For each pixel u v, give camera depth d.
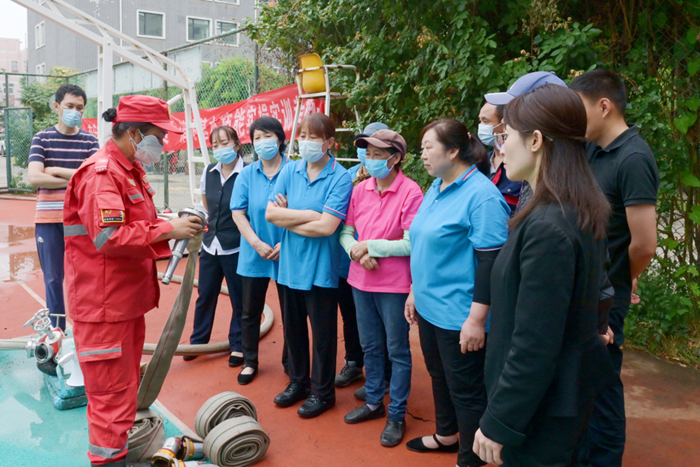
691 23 3.63
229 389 3.31
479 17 4.01
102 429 2.15
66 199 2.12
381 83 5.21
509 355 1.38
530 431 1.44
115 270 2.14
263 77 6.67
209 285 3.75
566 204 1.36
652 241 2.09
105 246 2.03
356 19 5.32
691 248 4.01
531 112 1.40
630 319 3.95
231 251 3.62
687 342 3.87
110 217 2.01
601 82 2.14
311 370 3.13
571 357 1.39
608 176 2.14
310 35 6.18
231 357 3.67
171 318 2.47
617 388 2.22
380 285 2.69
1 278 5.92
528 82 2.03
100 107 5.20
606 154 2.18
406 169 4.58
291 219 2.80
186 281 2.47
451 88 4.37
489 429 1.41
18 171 14.62
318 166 2.90
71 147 3.79
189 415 2.97
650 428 2.85
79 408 3.03
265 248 3.16
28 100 18.70
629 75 3.74
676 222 3.99
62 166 3.75
